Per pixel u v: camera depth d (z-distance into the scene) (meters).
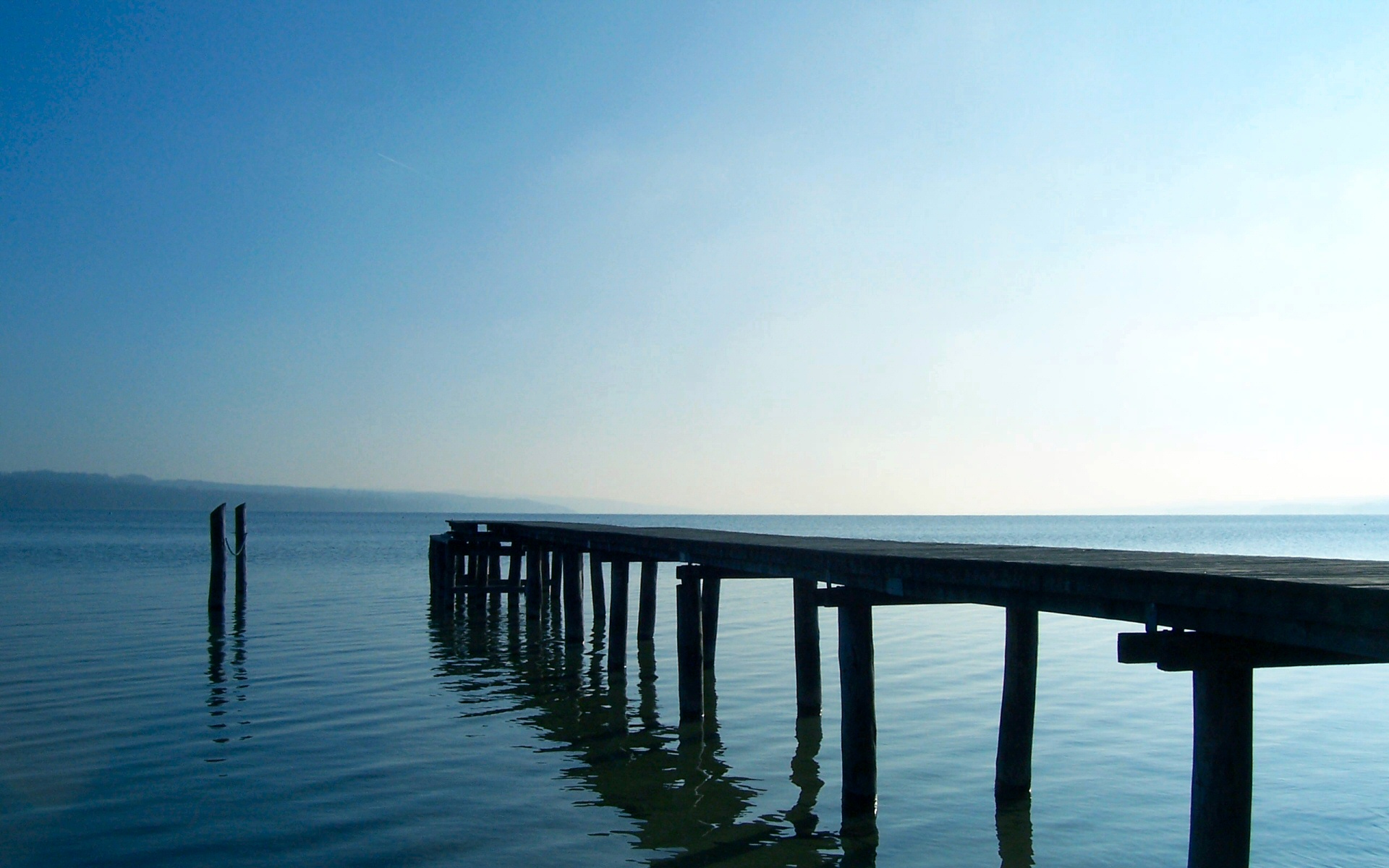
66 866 8.31
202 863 8.38
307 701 14.77
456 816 9.62
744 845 8.87
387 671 17.39
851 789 9.77
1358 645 4.97
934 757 11.72
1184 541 88.94
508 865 8.37
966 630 23.66
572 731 13.11
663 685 16.36
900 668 17.92
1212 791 5.91
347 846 8.81
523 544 27.00
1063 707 14.34
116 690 15.34
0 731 12.70
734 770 11.24
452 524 28.78
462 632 22.72
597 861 8.47
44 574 38.06
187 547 62.28
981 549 11.92
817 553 10.58
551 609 26.25
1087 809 9.81
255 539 84.00
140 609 26.11
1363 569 7.29
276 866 8.33
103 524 129.00
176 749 11.90
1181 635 6.07
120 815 9.55
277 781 10.69
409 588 33.38
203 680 16.27
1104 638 21.97
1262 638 5.60
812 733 12.96
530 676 17.11
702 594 17.44
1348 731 12.86
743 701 15.04
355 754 11.80
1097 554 10.34
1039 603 7.63
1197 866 5.94
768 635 22.84
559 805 9.97
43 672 16.80
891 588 9.19
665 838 9.04
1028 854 8.66
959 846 8.87
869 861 8.51
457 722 13.56
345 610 26.78
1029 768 10.19
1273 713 13.90
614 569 17.56
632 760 11.66
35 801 9.94
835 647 20.86
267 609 26.70
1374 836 8.90
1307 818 9.38
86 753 11.70
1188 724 13.25
